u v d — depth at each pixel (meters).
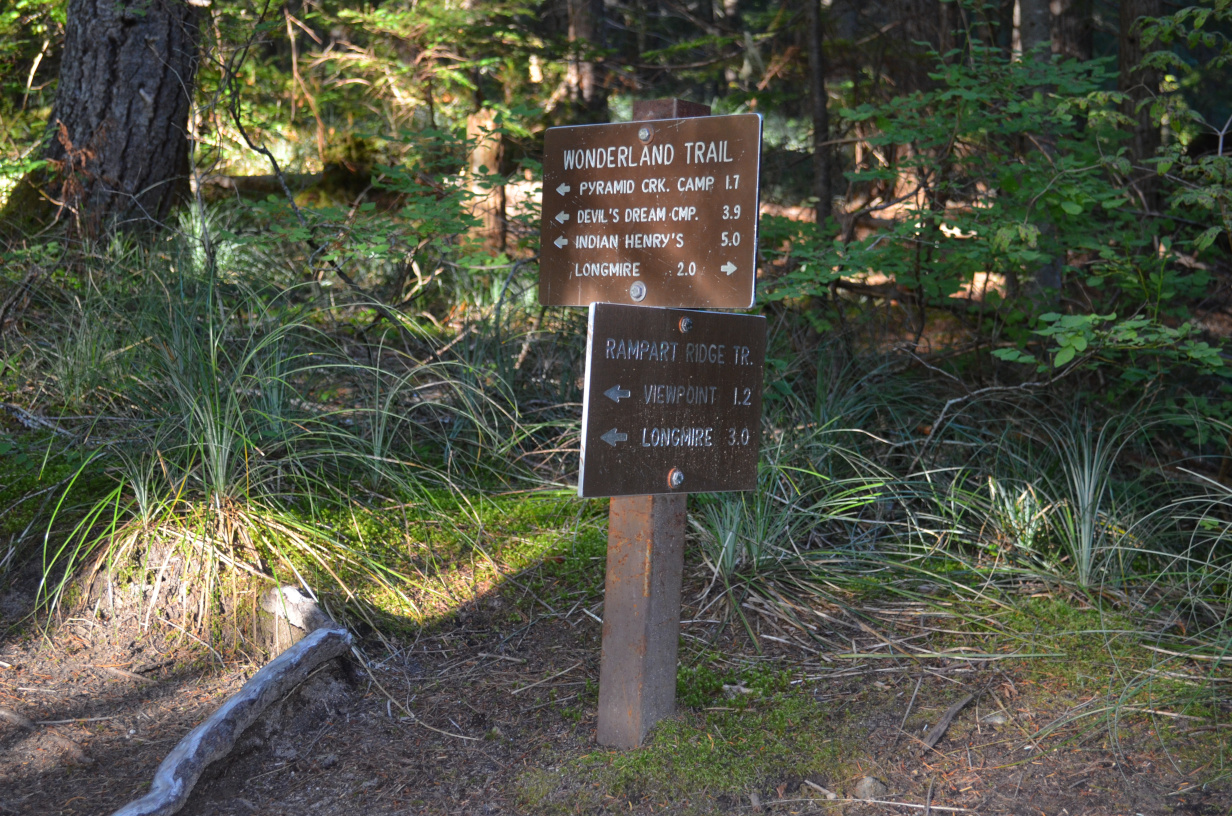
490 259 5.47
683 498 2.89
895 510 4.50
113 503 3.85
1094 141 5.39
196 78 7.35
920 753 2.83
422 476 4.52
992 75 5.27
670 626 2.92
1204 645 3.29
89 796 2.67
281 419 4.07
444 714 3.11
